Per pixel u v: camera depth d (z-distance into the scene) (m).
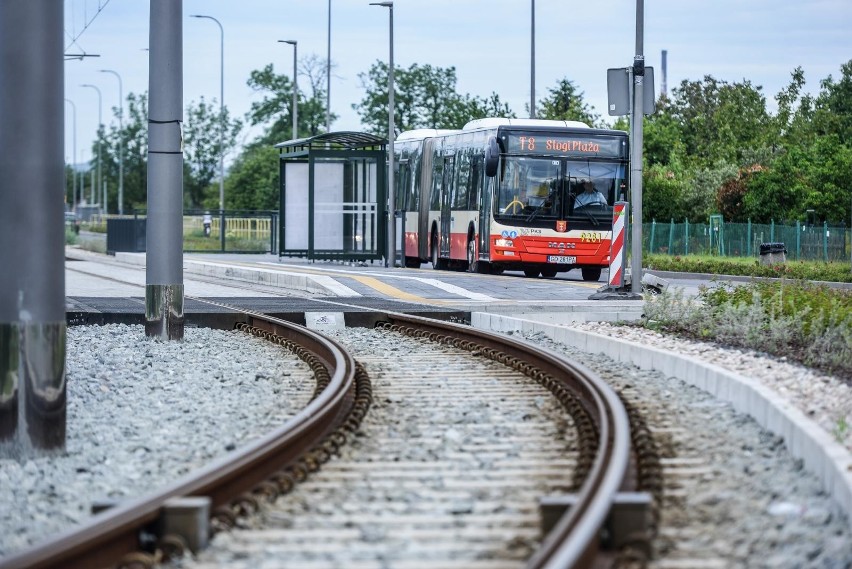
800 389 14.91
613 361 19.94
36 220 12.42
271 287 41.38
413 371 18.64
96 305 30.17
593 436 11.80
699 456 11.36
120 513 8.02
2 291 12.41
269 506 9.43
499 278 41.56
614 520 7.98
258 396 16.34
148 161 22.67
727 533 8.45
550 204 42.75
